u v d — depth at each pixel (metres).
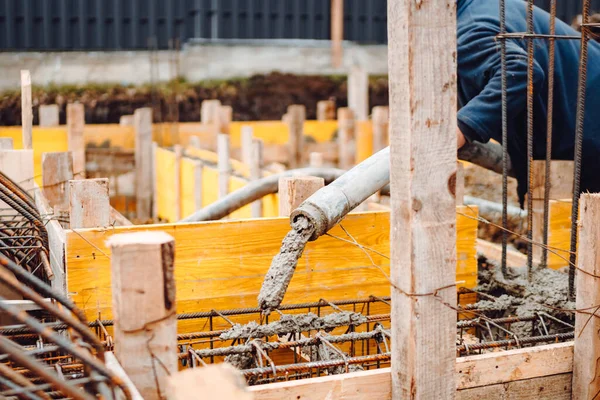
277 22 15.24
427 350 2.84
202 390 2.03
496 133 4.59
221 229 4.01
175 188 9.08
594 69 5.24
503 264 4.50
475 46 4.82
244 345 3.32
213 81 14.95
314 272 4.21
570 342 3.39
